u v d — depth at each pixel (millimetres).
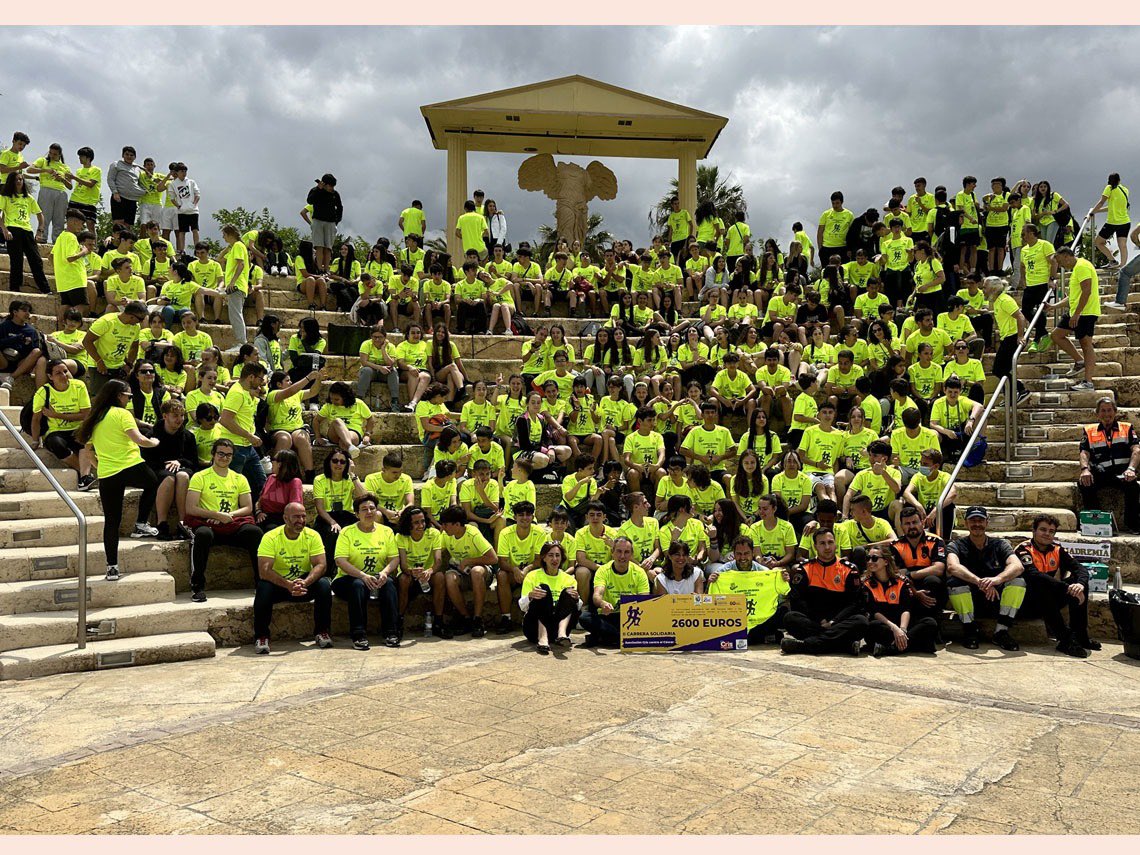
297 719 5469
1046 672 6934
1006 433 11008
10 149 12461
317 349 11570
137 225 16109
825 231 17688
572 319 15859
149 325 11422
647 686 6348
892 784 4473
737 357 12055
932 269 14781
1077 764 4789
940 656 7477
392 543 7980
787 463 9633
